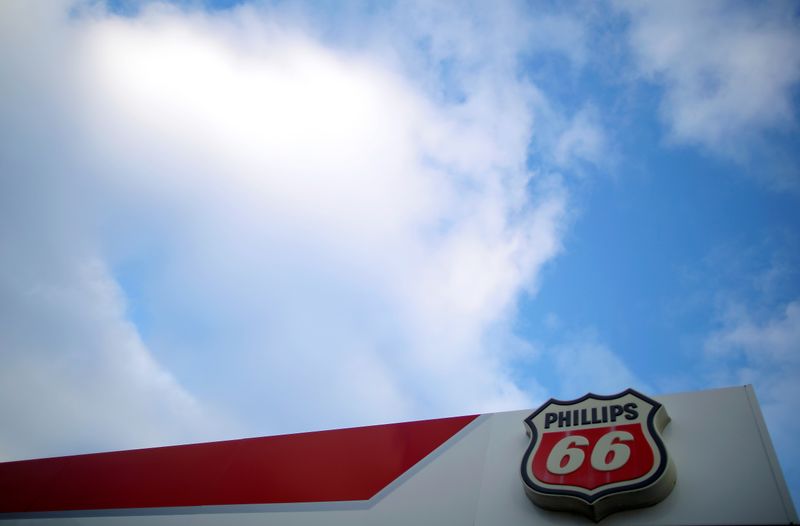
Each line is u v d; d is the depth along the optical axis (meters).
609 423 10.11
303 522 11.84
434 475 11.60
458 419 12.88
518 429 11.75
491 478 10.84
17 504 15.77
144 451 16.11
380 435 13.45
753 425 9.54
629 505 8.87
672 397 10.62
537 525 9.37
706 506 8.54
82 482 15.74
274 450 14.37
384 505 11.43
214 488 13.84
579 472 9.44
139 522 13.68
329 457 13.39
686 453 9.46
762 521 8.09
